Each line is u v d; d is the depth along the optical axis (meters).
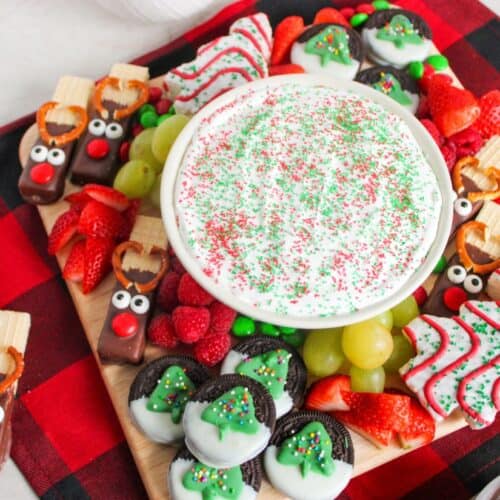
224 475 0.61
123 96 0.72
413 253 0.62
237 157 0.64
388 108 0.67
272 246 0.62
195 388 0.63
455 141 0.70
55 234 0.67
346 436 0.62
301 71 0.72
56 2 0.81
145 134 0.70
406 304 0.66
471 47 0.78
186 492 0.61
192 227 0.63
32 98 0.78
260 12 0.78
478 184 0.69
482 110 0.71
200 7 0.77
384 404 0.62
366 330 0.63
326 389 0.63
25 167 0.69
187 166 0.64
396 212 0.63
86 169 0.69
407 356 0.65
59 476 0.65
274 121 0.66
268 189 0.63
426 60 0.75
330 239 0.62
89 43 0.80
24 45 0.79
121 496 0.65
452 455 0.67
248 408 0.60
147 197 0.70
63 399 0.67
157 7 0.76
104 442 0.66
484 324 0.64
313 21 0.78
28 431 0.66
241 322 0.65
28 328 0.66
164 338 0.64
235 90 0.66
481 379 0.62
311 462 0.61
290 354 0.64
